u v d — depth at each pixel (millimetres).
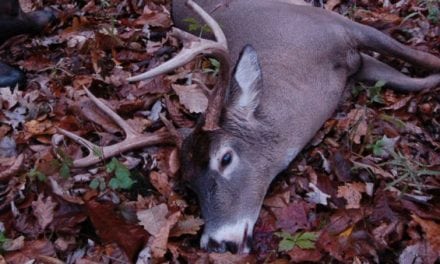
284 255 1695
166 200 1862
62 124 2203
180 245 1746
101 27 2785
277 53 2070
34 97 2373
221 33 1720
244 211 1740
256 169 1787
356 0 2756
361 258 1673
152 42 2604
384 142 1978
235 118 1768
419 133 2051
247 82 1770
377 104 2180
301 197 1871
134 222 1792
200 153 1737
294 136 1912
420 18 2576
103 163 1977
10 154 2129
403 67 2377
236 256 1683
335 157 1938
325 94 2092
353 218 1766
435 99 2195
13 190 1940
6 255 1745
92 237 1787
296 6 2363
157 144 2025
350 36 2234
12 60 2691
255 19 2250
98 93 2379
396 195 1832
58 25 2895
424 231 1717
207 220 1726
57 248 1768
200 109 2168
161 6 2893
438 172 1859
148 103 2258
